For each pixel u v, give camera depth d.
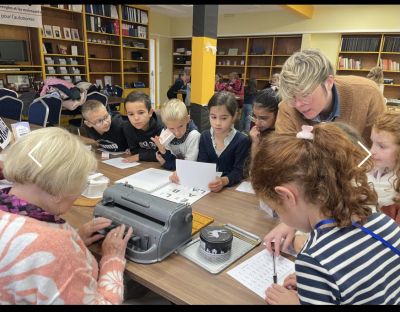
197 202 1.38
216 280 0.87
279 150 0.68
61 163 0.71
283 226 1.08
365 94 1.44
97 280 0.84
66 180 0.71
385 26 6.60
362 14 6.77
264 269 0.93
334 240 0.66
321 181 0.64
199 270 0.91
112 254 0.92
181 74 9.20
